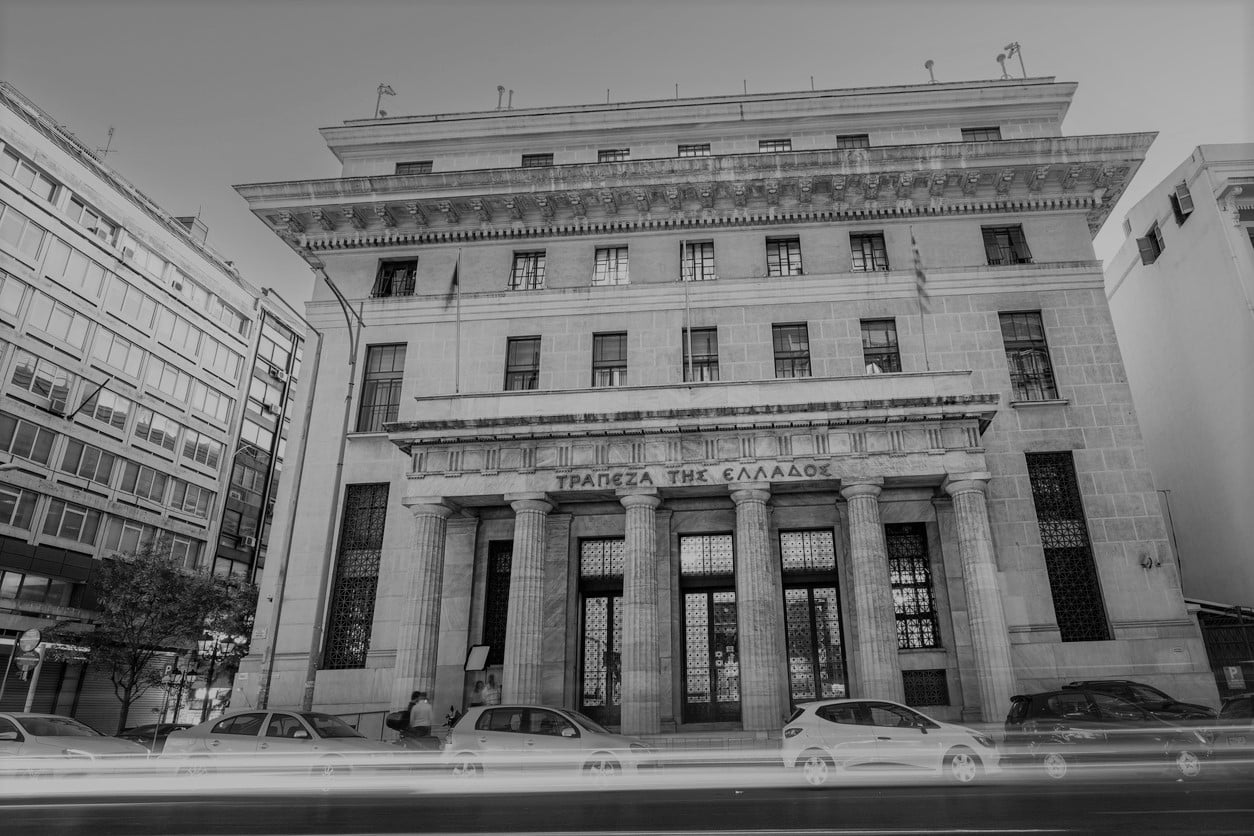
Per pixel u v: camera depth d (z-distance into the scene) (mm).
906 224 30609
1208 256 31094
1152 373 35406
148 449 52062
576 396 26344
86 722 45281
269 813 12258
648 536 24297
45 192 45594
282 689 27094
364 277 32250
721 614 26594
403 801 13688
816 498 26672
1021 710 18109
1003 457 27016
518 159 34781
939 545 25969
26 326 43938
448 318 31047
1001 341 28547
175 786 16328
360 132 35375
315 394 30750
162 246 54000
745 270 30516
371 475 29203
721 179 30047
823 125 33781
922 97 33562
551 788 15617
